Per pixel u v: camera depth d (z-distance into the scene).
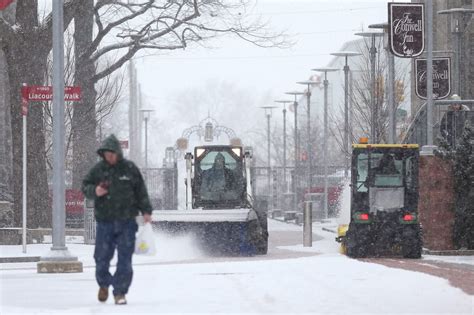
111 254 30.11
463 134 71.25
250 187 71.88
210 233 62.75
